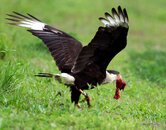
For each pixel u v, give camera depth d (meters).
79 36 28.23
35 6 33.72
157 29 34.19
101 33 12.40
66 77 12.91
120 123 12.35
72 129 11.60
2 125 11.09
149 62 24.34
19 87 13.85
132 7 38.03
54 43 13.47
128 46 29.11
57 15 33.59
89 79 13.15
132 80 19.14
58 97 14.33
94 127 11.84
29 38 23.84
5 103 12.87
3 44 17.61
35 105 12.90
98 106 13.55
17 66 14.70
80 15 34.38
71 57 13.29
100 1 37.97
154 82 20.03
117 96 14.17
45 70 18.45
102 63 13.11
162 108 15.15
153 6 39.16
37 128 11.34
